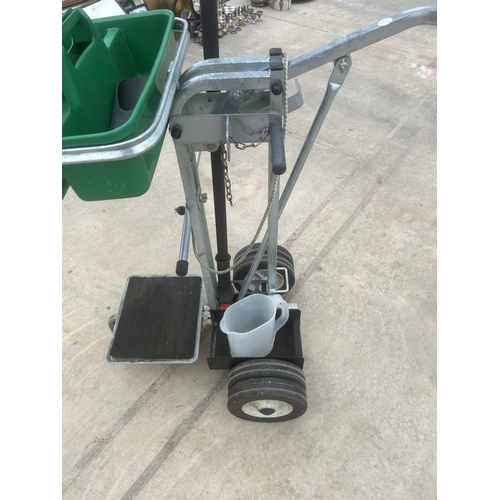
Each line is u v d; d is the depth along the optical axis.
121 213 2.51
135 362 1.62
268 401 1.46
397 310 1.99
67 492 1.49
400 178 2.66
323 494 1.46
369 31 1.02
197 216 1.35
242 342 1.49
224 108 1.12
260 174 2.74
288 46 3.98
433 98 3.30
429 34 4.14
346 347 1.86
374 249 2.26
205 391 1.74
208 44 1.15
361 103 3.27
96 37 1.07
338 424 1.63
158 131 0.90
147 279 1.92
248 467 1.53
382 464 1.52
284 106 1.06
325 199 2.54
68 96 0.93
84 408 1.70
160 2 3.89
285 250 1.95
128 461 1.56
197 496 1.47
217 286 1.79
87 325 1.98
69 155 0.86
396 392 1.71
